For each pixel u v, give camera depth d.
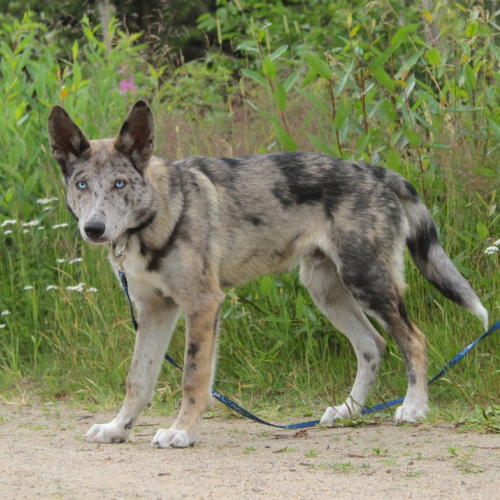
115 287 10.32
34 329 10.55
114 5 21.09
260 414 8.34
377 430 7.24
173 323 7.34
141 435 7.31
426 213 8.26
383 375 8.86
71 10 19.05
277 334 9.22
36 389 9.67
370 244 7.79
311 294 8.38
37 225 11.21
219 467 5.75
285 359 9.30
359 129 9.45
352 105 9.56
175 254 7.00
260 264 7.87
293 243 7.92
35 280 10.92
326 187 7.85
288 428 7.53
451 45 11.05
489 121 9.18
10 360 10.25
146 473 5.55
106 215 6.59
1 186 11.52
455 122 9.85
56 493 4.93
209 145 10.67
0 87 12.39
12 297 10.84
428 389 8.36
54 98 12.23
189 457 6.17
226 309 9.51
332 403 8.45
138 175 6.82
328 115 10.58
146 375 7.11
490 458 5.85
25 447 6.62
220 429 7.64
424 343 7.83
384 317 7.79
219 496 4.89
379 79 9.26
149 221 6.91
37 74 12.48
